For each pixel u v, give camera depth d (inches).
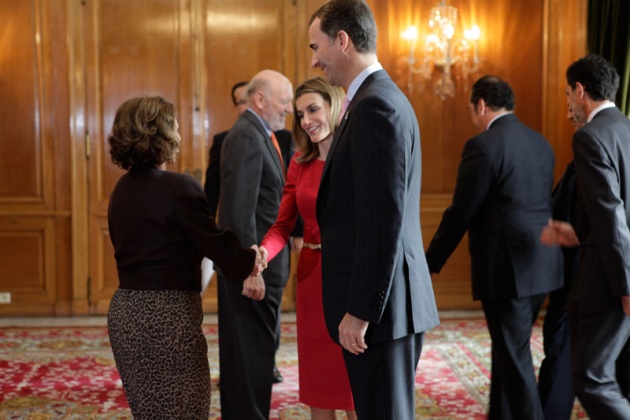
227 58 281.9
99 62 278.4
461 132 286.0
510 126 133.8
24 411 164.1
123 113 98.5
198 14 279.7
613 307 110.8
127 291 97.4
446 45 279.7
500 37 284.0
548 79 279.9
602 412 111.3
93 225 280.1
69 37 275.4
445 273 287.3
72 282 279.3
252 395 133.0
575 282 115.4
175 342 95.6
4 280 277.4
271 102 138.1
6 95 275.7
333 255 91.5
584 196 110.0
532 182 131.6
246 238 130.3
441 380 188.4
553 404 140.9
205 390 99.6
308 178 120.5
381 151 84.2
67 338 238.2
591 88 119.3
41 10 274.5
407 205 89.8
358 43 91.6
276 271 135.1
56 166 278.2
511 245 129.4
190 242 98.4
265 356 134.1
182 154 281.4
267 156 136.9
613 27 221.9
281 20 282.4
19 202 277.6
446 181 286.8
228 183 131.6
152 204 96.1
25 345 228.1
